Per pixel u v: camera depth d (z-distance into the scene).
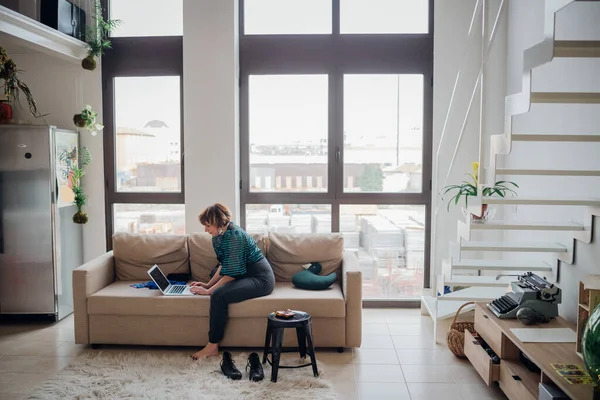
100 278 4.41
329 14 5.33
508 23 4.97
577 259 3.65
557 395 2.56
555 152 4.01
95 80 5.35
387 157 5.37
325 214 5.43
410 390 3.49
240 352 4.12
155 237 4.83
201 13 5.16
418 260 5.42
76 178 5.21
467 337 3.78
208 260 4.74
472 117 5.14
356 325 4.10
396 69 5.27
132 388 3.43
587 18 3.53
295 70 5.32
